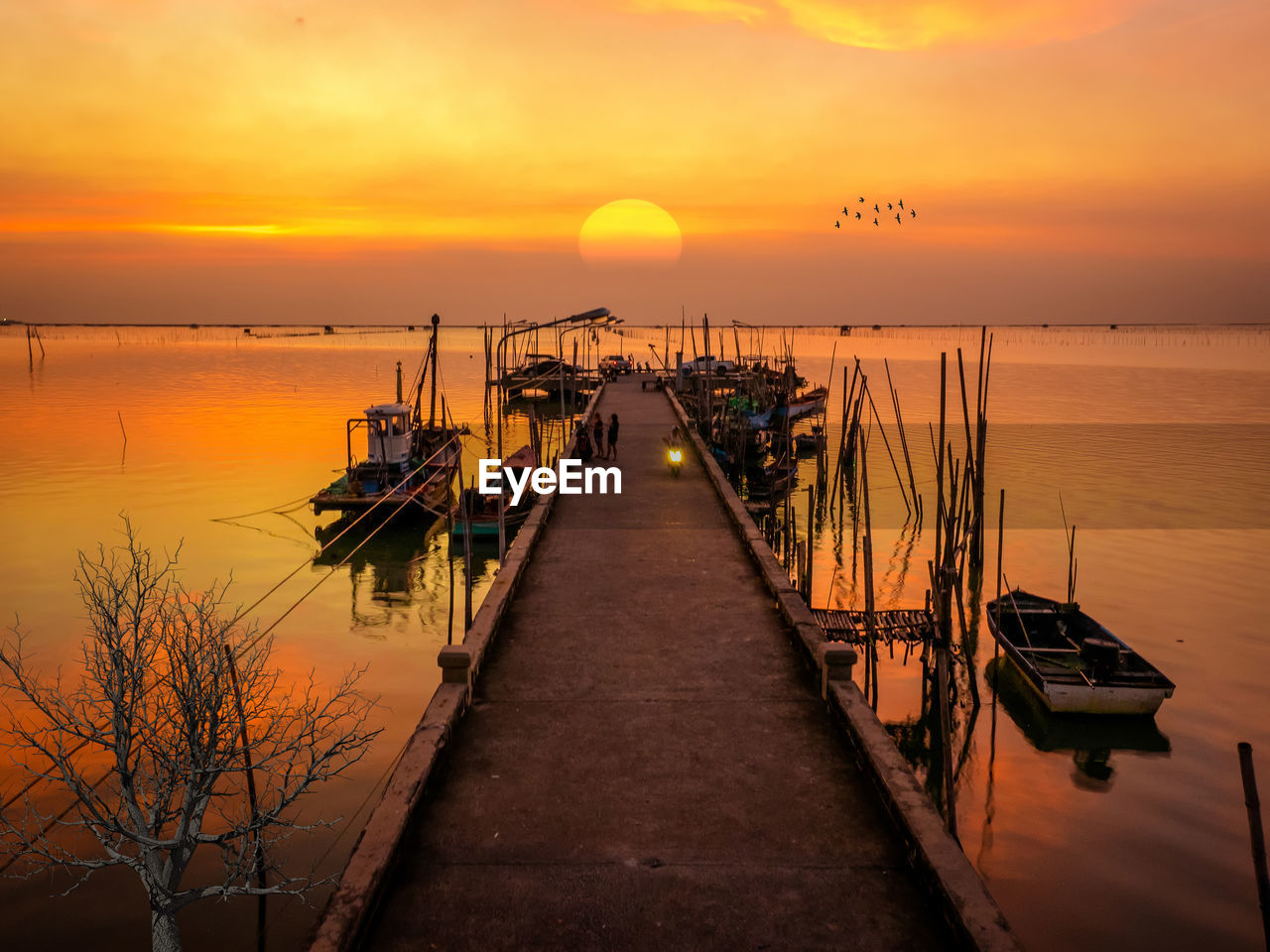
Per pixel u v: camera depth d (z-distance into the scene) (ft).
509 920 22.65
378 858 23.53
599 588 52.60
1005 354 616.39
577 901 23.36
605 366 268.00
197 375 350.84
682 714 34.99
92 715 50.96
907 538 105.70
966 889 22.08
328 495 109.19
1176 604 78.95
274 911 38.86
